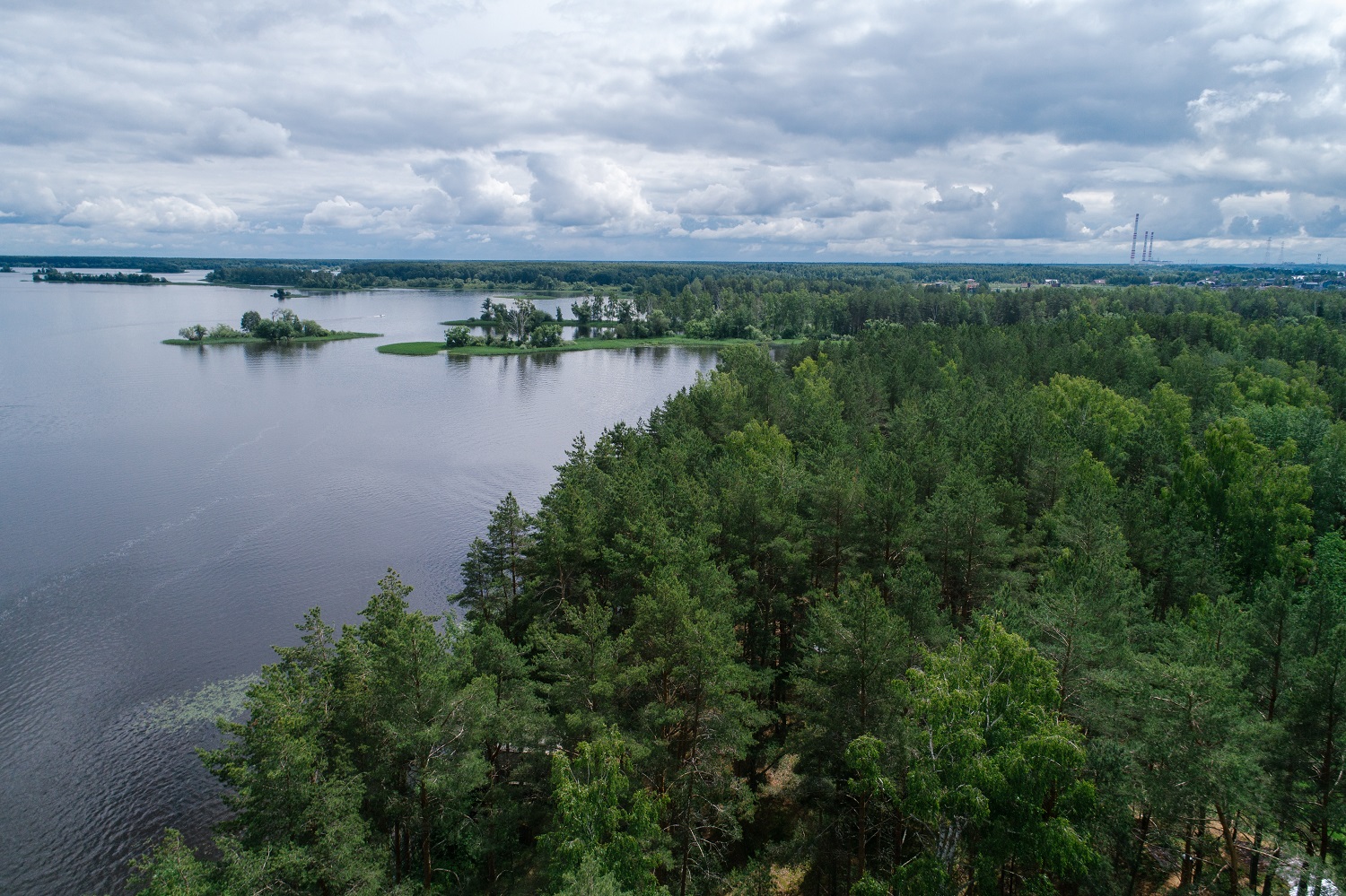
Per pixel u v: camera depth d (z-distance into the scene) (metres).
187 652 69.69
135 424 146.75
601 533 58.69
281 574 85.50
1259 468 69.38
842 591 42.59
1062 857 25.58
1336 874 28.98
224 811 51.62
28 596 79.31
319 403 170.38
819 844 40.81
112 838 49.28
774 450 87.94
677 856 38.78
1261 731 31.59
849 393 115.88
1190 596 54.19
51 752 56.62
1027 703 28.27
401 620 36.00
